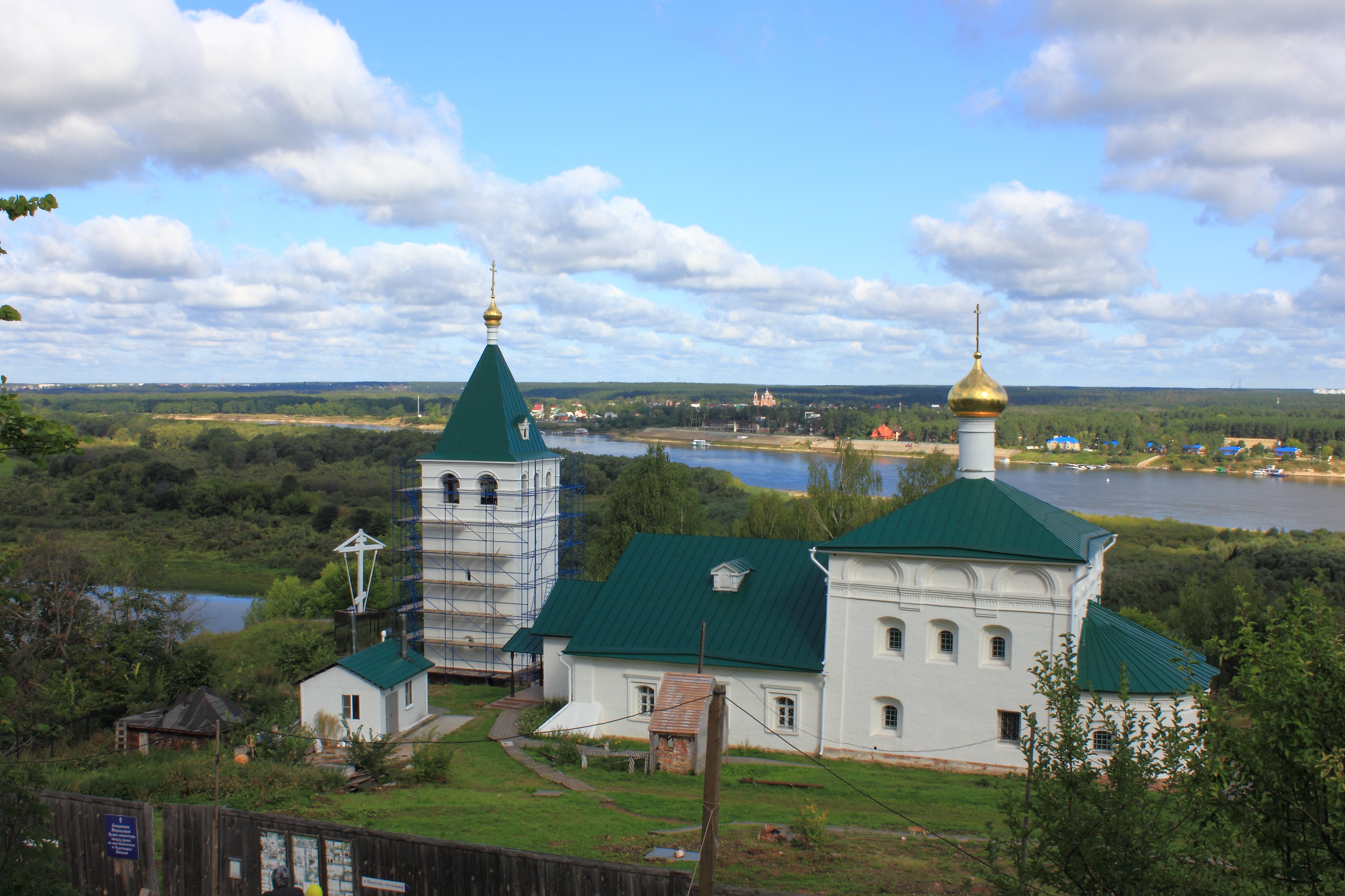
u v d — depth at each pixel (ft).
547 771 116.98
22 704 136.36
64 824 75.87
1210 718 49.75
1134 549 328.08
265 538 377.50
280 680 170.60
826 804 102.73
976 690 117.60
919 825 94.48
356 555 334.85
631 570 146.20
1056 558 112.78
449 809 97.60
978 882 77.00
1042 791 52.70
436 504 178.70
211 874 73.82
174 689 155.22
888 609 121.60
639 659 131.75
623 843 85.92
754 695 127.85
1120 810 49.90
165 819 75.05
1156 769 51.57
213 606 296.51
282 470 537.65
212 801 97.91
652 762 117.60
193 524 398.83
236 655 190.08
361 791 107.04
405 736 136.56
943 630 120.16
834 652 124.16
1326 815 45.73
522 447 180.65
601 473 456.86
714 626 134.21
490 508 176.24
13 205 48.19
